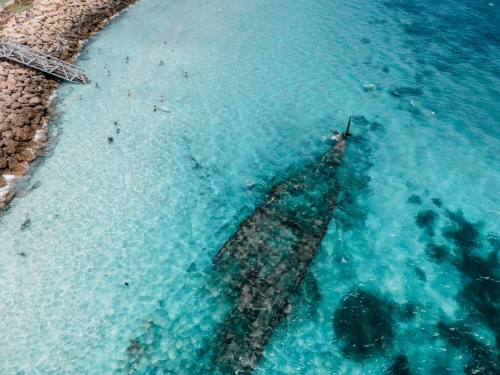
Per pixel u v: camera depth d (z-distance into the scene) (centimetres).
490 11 4475
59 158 2859
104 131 3092
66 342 1853
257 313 1875
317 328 1823
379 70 3650
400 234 2231
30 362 1778
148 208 2506
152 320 1928
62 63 3616
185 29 4544
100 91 3528
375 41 4094
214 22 4681
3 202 2525
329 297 1944
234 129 3091
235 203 2512
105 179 2695
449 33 4119
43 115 3198
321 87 3488
